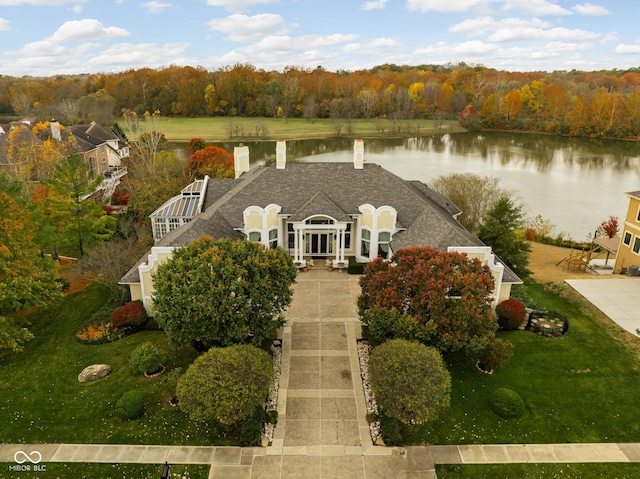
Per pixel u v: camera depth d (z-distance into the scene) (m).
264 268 24.48
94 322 29.12
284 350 26.52
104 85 152.50
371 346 26.86
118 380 24.12
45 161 51.28
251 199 36.44
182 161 67.12
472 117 141.50
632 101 122.25
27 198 35.25
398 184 37.62
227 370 20.11
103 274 32.41
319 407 22.42
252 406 19.61
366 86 169.25
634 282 34.94
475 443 20.36
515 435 20.81
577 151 110.25
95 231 38.16
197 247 25.14
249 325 23.98
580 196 70.75
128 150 82.69
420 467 19.16
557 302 32.19
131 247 36.31
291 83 150.12
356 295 32.38
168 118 139.00
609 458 19.61
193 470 18.95
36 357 26.27
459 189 53.44
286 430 21.03
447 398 20.11
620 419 21.62
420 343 22.38
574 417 21.80
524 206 65.06
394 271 24.92
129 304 29.36
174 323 23.03
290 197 36.72
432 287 23.23
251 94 150.00
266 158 98.75
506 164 95.38
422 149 114.38
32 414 21.83
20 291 25.28
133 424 21.23
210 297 22.89
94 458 19.45
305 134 126.81
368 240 35.62
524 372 24.81
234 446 20.14
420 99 157.62
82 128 76.19
